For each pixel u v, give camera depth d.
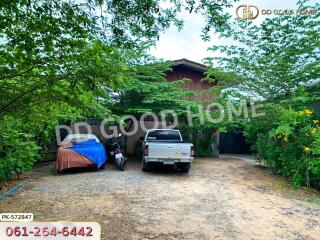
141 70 13.45
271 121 10.50
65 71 3.29
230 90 11.15
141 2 4.18
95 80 3.38
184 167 10.68
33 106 4.11
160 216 5.71
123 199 6.86
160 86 13.47
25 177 9.52
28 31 3.05
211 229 5.12
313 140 8.42
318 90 10.09
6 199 6.79
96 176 9.71
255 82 10.54
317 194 7.92
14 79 3.50
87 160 10.52
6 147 8.66
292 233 5.07
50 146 14.16
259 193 7.86
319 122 9.18
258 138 12.57
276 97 10.58
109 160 13.36
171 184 8.66
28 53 3.14
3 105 3.83
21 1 2.88
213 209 6.26
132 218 5.56
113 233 4.80
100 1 3.87
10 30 3.04
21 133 8.62
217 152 17.59
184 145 10.20
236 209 6.32
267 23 10.17
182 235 4.81
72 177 9.53
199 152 17.09
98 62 3.15
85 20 3.33
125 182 8.77
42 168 11.56
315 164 8.12
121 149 12.84
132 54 11.89
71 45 3.09
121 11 4.24
